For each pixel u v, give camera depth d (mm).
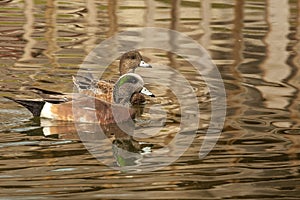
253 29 26859
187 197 13789
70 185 14250
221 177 14836
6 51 24203
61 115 18969
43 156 15914
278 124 18109
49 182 14352
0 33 26031
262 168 15289
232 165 15484
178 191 14062
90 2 30562
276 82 21562
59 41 25297
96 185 14297
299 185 14445
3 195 13703
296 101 19859
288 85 21250
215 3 30203
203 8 29500
